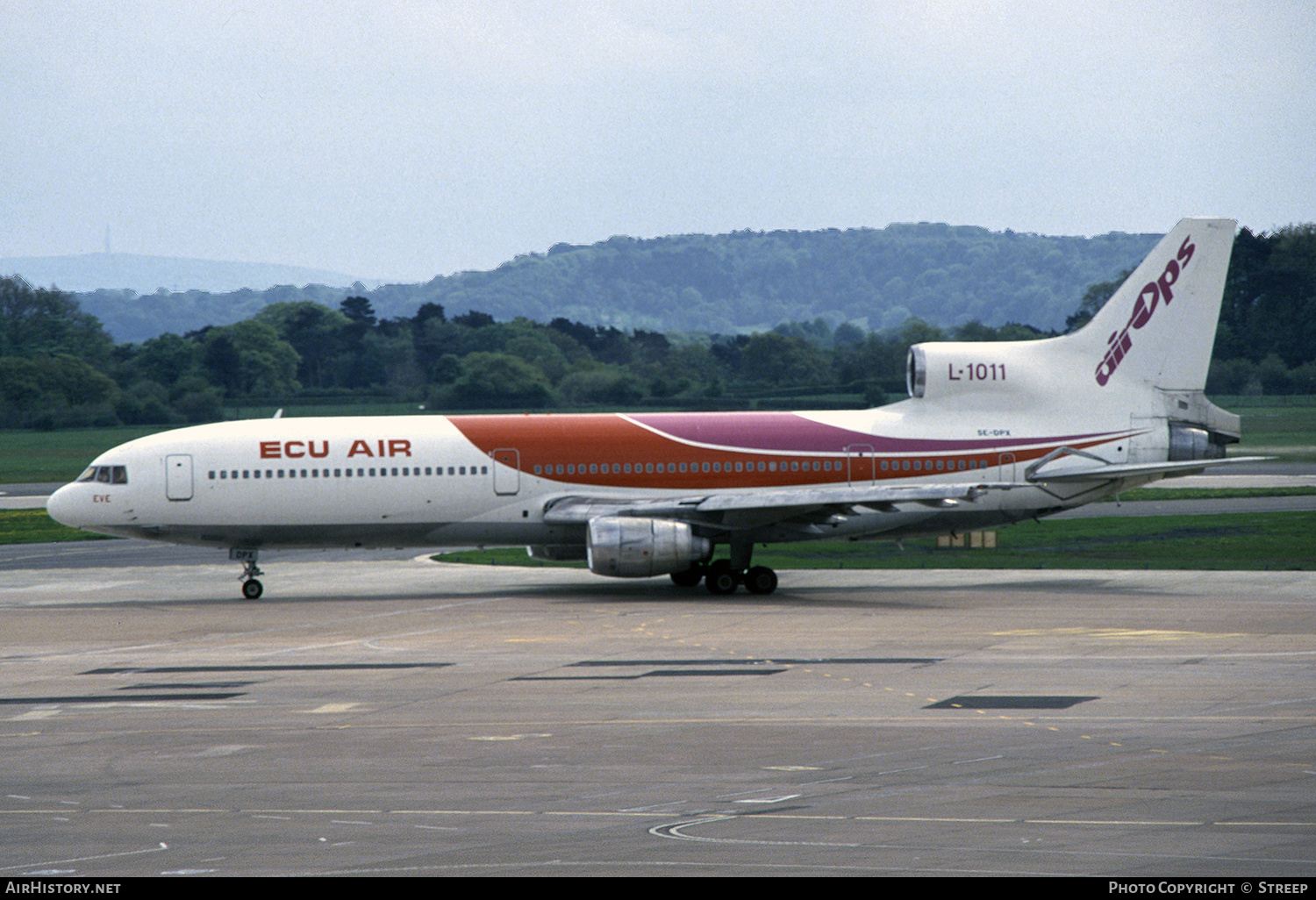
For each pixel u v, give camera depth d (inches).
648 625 3836.1
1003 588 4662.9
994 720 2447.1
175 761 2230.6
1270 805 1854.1
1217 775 2025.1
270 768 2166.6
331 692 2851.9
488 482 4621.1
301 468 4569.4
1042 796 1914.4
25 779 2118.6
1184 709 2524.6
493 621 3978.8
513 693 2797.7
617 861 1640.0
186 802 1964.8
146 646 3609.7
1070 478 4729.3
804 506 4367.6
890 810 1857.8
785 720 2474.2
